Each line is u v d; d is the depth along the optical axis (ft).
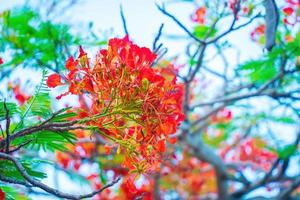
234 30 17.39
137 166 10.55
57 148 10.98
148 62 10.36
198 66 20.99
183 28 17.58
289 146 26.76
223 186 28.78
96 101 10.31
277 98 23.24
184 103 23.00
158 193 25.85
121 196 25.53
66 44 18.15
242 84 26.25
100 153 25.13
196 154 27.86
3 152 10.14
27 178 9.38
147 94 10.18
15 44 18.08
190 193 35.76
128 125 10.57
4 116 10.89
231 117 29.35
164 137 10.44
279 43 19.89
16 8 18.63
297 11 19.89
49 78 10.82
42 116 11.07
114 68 10.21
